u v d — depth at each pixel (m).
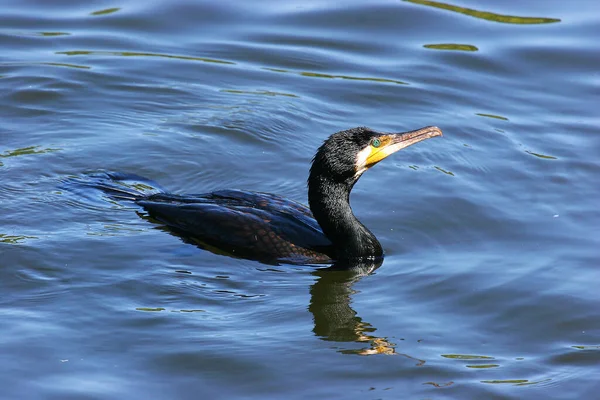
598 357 10.69
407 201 14.48
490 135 16.55
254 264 12.62
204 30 20.09
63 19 20.30
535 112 17.39
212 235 12.94
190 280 12.11
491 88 18.19
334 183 12.90
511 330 11.26
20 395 9.56
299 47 19.48
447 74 18.61
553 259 12.88
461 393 9.93
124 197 14.06
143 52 19.06
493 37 19.86
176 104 17.30
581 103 17.70
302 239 12.98
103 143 15.80
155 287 11.88
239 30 20.12
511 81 18.42
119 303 11.48
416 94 17.91
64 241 12.77
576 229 13.70
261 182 14.97
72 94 17.47
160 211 13.43
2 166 14.83
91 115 16.80
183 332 10.93
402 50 19.44
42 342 10.52
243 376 10.15
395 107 17.50
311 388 9.98
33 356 10.25
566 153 16.02
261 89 17.97
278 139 16.25
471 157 15.89
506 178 15.24
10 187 14.21
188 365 10.29
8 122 16.44
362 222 13.88
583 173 15.38
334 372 10.27
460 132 16.62
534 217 14.06
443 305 11.80
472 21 20.53
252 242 12.80
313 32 20.08
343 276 12.50
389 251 13.19
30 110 16.89
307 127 16.67
